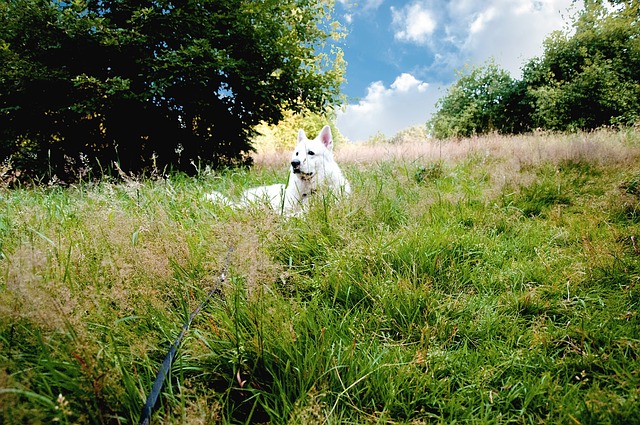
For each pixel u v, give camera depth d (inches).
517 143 329.7
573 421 45.8
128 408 42.3
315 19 411.8
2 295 47.3
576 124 564.7
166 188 142.3
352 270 82.9
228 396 47.3
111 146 305.0
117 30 259.8
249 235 67.1
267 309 60.1
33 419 34.5
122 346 53.2
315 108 383.9
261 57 339.3
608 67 571.8
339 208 117.4
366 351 57.9
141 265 66.0
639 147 220.1
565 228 117.5
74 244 75.5
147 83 280.7
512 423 49.6
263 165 370.6
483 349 62.9
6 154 261.9
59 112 263.3
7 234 91.2
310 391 48.3
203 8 293.6
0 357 43.6
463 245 102.6
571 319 68.5
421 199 145.3
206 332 57.3
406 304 72.9
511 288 84.0
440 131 866.8
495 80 797.2
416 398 50.8
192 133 338.6
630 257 88.5
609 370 55.2
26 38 259.6
